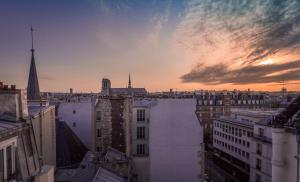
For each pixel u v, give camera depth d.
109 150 36.69
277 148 19.38
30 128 13.41
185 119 35.31
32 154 12.83
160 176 34.91
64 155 38.38
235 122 62.47
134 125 36.91
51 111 31.81
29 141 12.88
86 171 29.41
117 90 115.44
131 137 36.69
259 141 44.88
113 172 28.39
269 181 41.97
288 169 18.88
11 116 12.46
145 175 34.84
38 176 11.68
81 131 49.72
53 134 33.16
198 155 34.41
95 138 39.44
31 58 42.72
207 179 49.97
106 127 39.03
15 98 12.61
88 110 50.44
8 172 10.32
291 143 18.58
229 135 66.12
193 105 35.50
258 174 45.50
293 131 18.27
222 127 70.56
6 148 10.15
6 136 10.09
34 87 42.25
